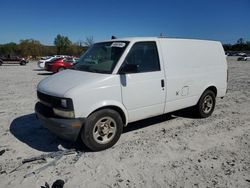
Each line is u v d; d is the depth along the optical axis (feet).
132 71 14.69
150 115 16.46
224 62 21.56
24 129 18.10
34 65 116.57
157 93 16.31
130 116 15.38
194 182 11.30
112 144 14.79
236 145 15.28
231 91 34.58
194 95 19.10
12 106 24.99
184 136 16.65
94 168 12.51
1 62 113.19
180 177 11.71
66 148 14.84
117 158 13.52
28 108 24.17
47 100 14.21
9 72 68.69
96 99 13.66
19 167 12.64
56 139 16.15
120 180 11.47
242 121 20.01
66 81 14.40
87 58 16.87
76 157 13.64
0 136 16.72
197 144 15.38
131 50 15.14
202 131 17.61
